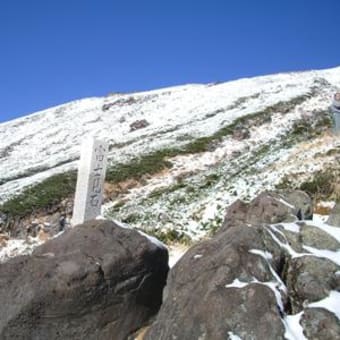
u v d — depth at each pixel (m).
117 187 29.48
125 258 9.70
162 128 44.66
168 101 61.78
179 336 7.67
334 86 50.75
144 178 30.55
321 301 7.78
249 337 7.28
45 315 8.98
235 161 30.61
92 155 15.17
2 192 30.78
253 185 22.52
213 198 22.72
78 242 9.92
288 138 33.53
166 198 25.86
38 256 9.77
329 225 9.59
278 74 64.44
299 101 42.16
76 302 9.11
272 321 7.31
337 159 21.19
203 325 7.56
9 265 9.63
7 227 25.98
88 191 15.01
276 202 12.04
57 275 9.20
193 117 47.31
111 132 52.84
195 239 18.98
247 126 37.91
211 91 60.19
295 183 20.34
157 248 10.33
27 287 9.11
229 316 7.48
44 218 26.67
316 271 8.19
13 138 60.06
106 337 9.25
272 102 43.00
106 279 9.40
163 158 33.25
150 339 8.13
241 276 7.94
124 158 34.00
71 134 56.78
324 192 18.81
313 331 7.32
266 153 30.19
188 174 30.30
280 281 8.05
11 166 45.81
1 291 9.27
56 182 31.11
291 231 9.02
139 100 66.62
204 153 33.78
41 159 46.88
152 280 10.10
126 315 9.53
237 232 8.68
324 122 35.78
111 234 10.12
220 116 43.47
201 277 8.22
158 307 10.16
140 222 22.80
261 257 8.15
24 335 8.89
